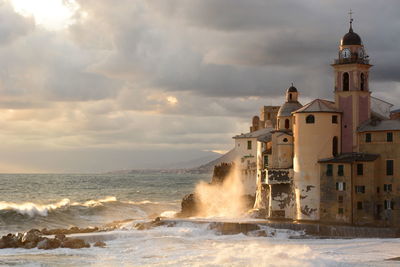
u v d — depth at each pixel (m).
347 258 83.19
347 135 114.06
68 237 95.81
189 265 78.06
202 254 86.12
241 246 92.75
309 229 104.44
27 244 91.44
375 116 119.00
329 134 112.62
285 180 116.88
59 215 140.75
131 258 83.38
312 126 112.94
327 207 110.12
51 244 91.19
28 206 141.75
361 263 79.56
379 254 86.69
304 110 113.56
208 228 108.00
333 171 109.81
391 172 108.31
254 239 101.38
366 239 100.44
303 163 113.50
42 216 135.88
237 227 106.69
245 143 142.50
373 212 107.56
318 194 111.94
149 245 93.88
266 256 82.69
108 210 155.88
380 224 108.25
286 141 122.31
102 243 93.75
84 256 84.81
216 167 149.62
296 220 113.94
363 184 108.25
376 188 108.62
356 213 108.31
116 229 110.31
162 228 109.50
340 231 103.50
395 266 78.00
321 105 113.81
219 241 98.81
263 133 140.50
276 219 116.69
